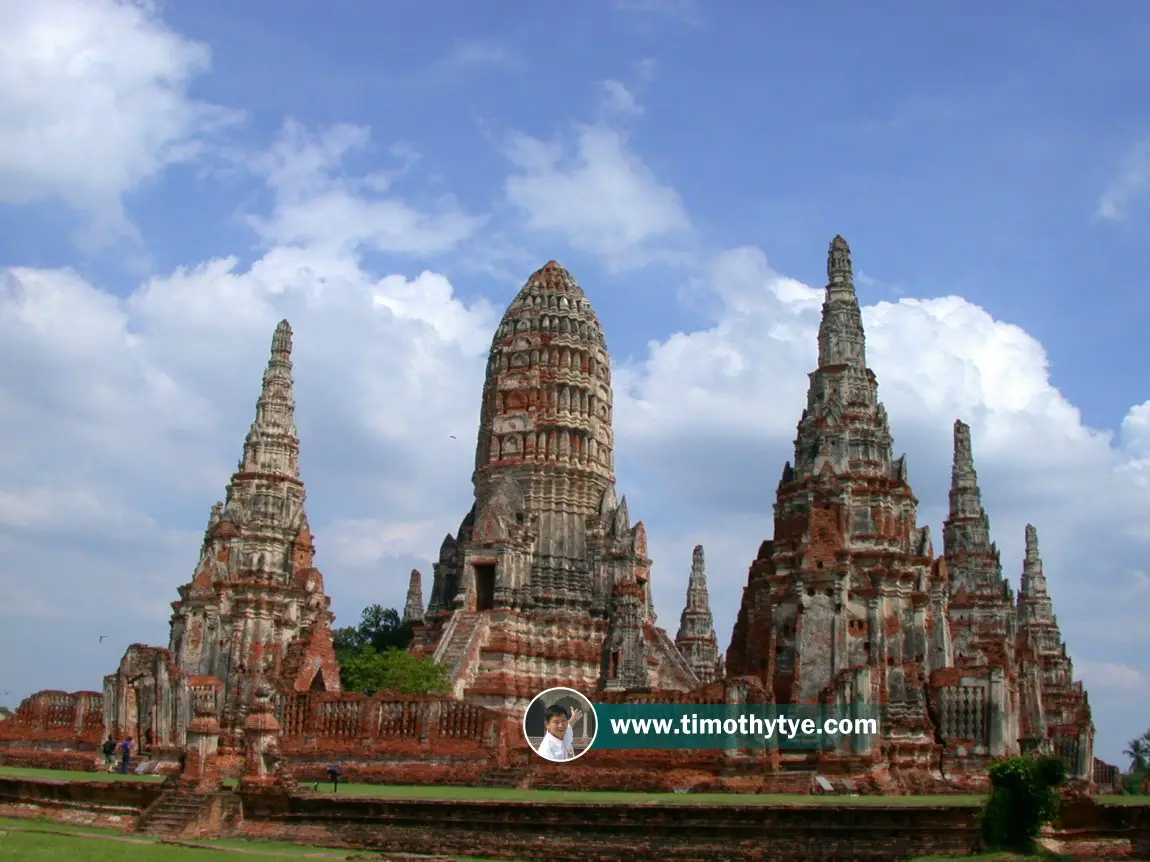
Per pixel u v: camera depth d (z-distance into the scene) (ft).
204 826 175.01
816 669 221.87
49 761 262.88
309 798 172.76
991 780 144.66
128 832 176.04
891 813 147.43
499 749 226.38
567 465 378.73
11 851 141.28
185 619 317.83
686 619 420.77
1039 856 138.92
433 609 388.16
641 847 153.69
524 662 343.87
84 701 271.69
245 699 258.78
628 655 278.46
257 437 351.87
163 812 179.01
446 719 231.91
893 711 216.13
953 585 341.00
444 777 222.07
